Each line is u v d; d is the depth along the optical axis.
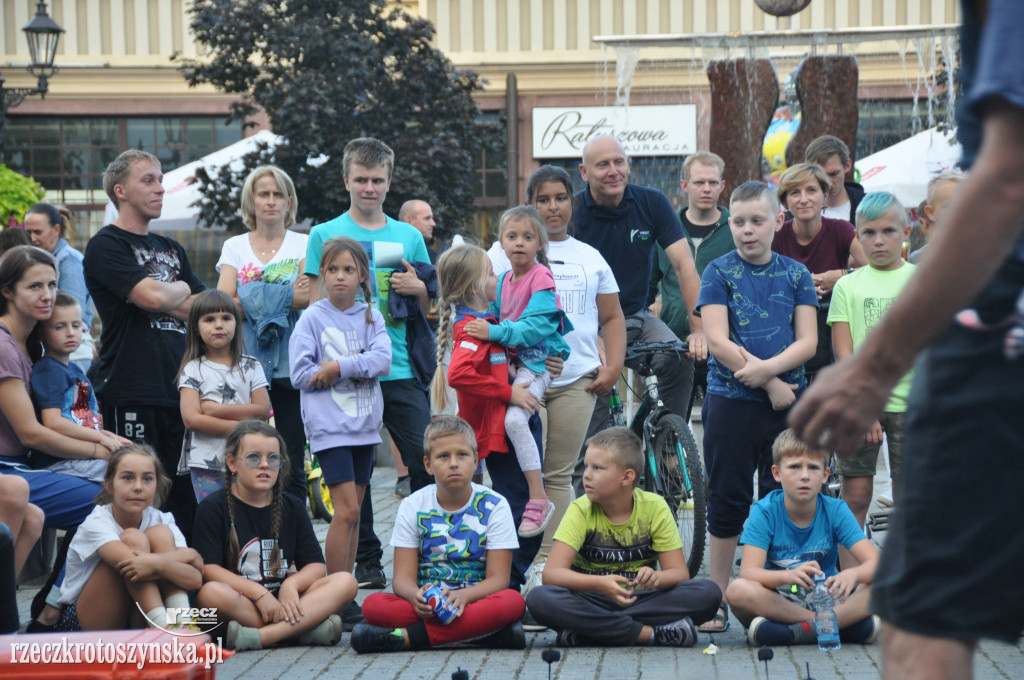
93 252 9.43
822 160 12.42
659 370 10.70
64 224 13.04
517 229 8.79
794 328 8.66
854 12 39.44
